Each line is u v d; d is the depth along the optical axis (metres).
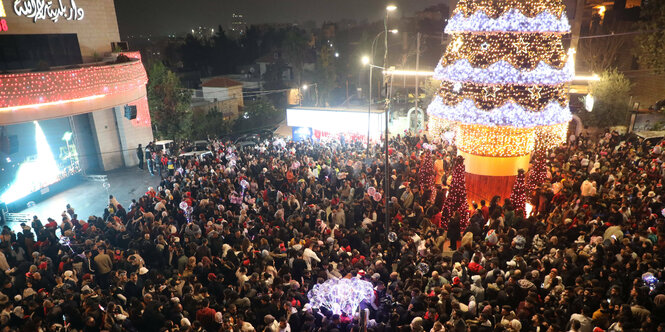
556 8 15.71
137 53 31.72
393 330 9.36
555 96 16.81
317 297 9.91
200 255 12.77
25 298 10.98
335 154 22.86
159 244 13.27
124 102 26.38
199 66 86.56
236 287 11.78
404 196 17.02
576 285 9.85
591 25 46.47
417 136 26.73
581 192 16.25
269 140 29.14
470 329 8.67
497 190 17.78
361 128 29.69
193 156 25.52
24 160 23.67
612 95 31.64
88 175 27.38
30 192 23.08
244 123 48.91
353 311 9.59
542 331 8.98
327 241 13.31
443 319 8.81
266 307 9.91
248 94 64.44
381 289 10.42
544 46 16.05
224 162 24.64
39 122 25.12
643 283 9.48
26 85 19.66
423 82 53.88
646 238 11.73
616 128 30.33
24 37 24.42
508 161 17.48
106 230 14.98
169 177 21.38
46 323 9.81
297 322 9.52
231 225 14.54
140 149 29.11
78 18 27.73
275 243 13.27
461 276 10.98
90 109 23.30
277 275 11.67
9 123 19.41
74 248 13.28
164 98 35.78
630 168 17.92
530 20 15.34
